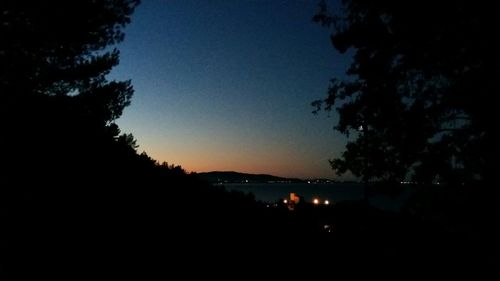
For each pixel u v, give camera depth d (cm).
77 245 888
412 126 1608
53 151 1311
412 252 1320
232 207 1350
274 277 968
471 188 1491
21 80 1642
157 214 1119
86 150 1403
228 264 966
